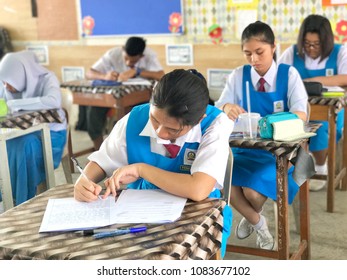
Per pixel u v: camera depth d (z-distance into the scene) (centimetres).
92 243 113
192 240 115
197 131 150
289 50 342
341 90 291
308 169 200
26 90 293
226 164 154
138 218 125
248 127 210
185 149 151
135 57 400
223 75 468
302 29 323
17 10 575
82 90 363
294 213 258
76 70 554
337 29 405
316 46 322
